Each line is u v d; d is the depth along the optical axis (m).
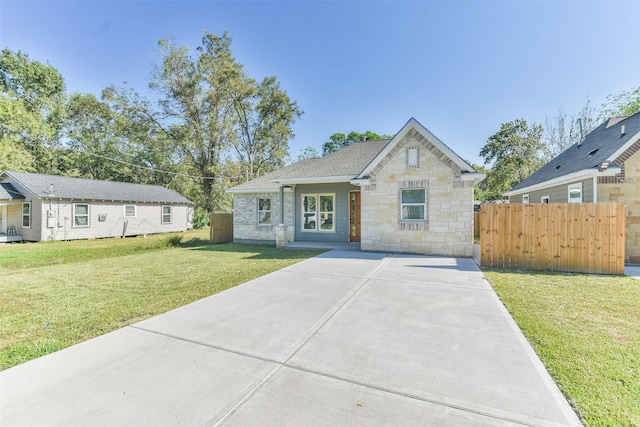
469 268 7.66
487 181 33.12
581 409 2.27
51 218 17.03
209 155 30.11
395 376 2.73
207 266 8.66
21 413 2.24
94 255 11.05
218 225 15.54
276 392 2.49
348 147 15.93
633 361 2.99
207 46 29.16
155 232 22.64
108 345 3.45
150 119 29.06
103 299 5.43
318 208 13.93
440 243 9.75
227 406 2.31
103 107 30.77
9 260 10.02
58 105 30.11
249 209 15.38
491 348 3.28
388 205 10.38
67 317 4.49
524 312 4.42
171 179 31.75
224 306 4.84
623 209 6.84
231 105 30.77
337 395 2.44
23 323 4.28
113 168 30.52
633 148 8.48
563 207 7.25
